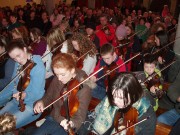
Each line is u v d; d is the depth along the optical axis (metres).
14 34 4.36
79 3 14.40
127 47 4.54
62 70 2.07
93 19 9.03
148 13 9.38
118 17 9.76
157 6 12.94
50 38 3.88
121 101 1.72
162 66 3.40
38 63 2.64
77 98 2.17
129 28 4.93
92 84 2.43
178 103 2.58
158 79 2.59
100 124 2.01
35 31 4.15
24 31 4.55
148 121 1.78
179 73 2.64
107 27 5.45
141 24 7.08
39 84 2.63
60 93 2.29
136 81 1.72
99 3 14.85
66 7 11.16
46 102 2.43
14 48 2.56
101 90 3.23
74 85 2.21
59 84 2.32
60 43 3.79
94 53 3.30
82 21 9.12
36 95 2.64
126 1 14.83
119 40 4.74
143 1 14.75
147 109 1.79
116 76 1.75
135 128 1.79
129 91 1.68
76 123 2.12
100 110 2.02
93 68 3.31
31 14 8.86
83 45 3.26
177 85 2.64
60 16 7.79
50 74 3.54
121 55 4.32
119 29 4.73
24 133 2.52
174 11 13.19
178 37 4.06
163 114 2.69
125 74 1.73
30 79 2.64
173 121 2.57
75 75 2.26
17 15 9.83
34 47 4.04
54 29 3.90
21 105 2.65
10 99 2.99
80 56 3.26
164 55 3.45
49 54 3.64
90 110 2.95
